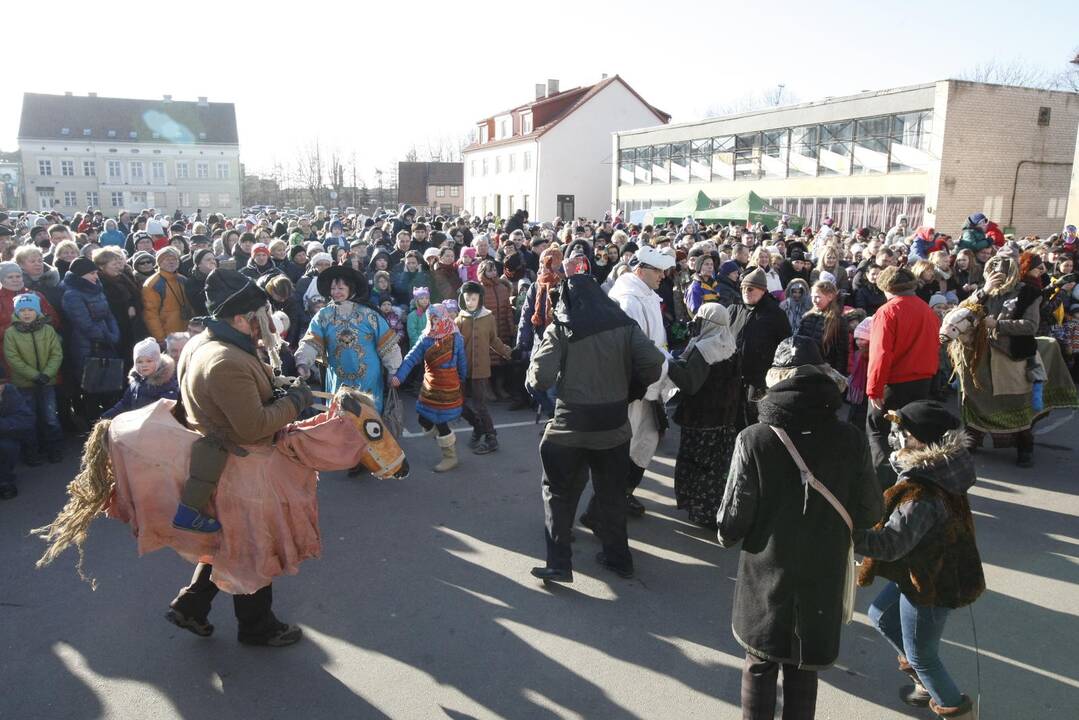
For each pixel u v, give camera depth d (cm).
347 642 380
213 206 7169
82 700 333
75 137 6706
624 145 3966
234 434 320
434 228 1565
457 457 670
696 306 698
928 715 327
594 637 385
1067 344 983
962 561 291
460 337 623
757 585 269
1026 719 324
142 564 466
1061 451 701
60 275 810
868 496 269
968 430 657
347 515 543
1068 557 479
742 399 510
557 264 746
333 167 7638
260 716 323
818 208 2862
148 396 541
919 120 2461
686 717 324
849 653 374
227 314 320
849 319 757
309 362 558
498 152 5247
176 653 370
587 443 420
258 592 364
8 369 623
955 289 1005
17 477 615
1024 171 2500
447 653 371
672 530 518
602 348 414
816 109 2819
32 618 401
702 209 2231
